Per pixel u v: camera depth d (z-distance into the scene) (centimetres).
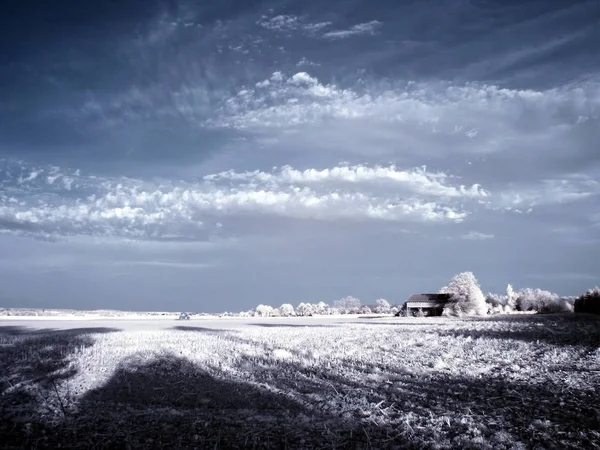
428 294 11375
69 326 7194
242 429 1436
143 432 1405
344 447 1288
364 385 2198
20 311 17700
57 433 1373
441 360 2811
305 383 2280
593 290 8300
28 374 2488
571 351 3014
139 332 5559
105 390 2144
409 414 1595
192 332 5550
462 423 1497
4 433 1359
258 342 4162
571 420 1497
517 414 1591
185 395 2050
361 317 12731
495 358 2847
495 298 11706
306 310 15675
